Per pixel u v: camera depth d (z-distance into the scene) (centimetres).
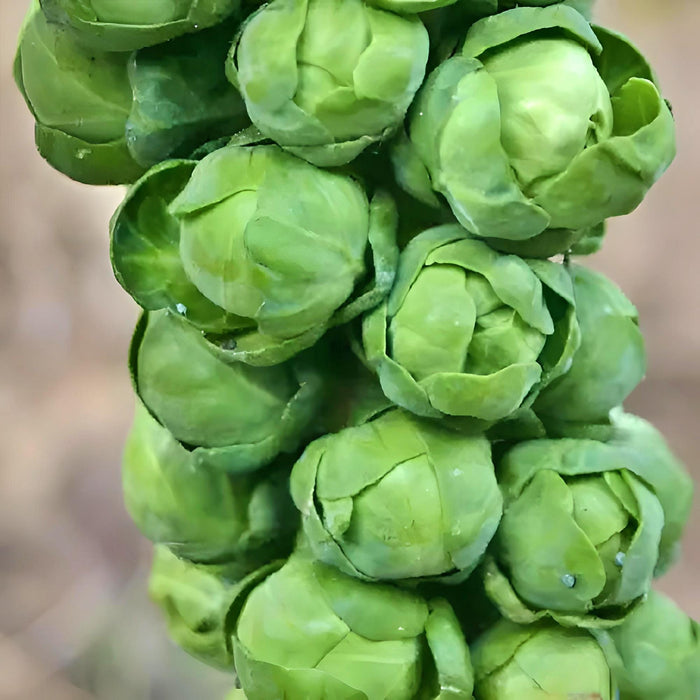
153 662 72
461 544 47
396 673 48
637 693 50
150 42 48
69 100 50
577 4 49
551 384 49
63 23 48
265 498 51
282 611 48
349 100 47
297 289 47
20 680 77
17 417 93
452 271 47
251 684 48
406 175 48
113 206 97
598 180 47
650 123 47
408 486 47
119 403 93
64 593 84
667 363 85
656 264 87
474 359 47
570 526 48
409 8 47
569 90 47
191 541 51
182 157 49
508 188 47
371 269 48
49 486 89
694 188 86
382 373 47
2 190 98
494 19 48
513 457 49
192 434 49
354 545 48
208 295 48
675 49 87
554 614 48
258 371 49
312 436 50
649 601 51
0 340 97
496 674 49
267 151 48
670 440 82
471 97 47
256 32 47
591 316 49
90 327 97
